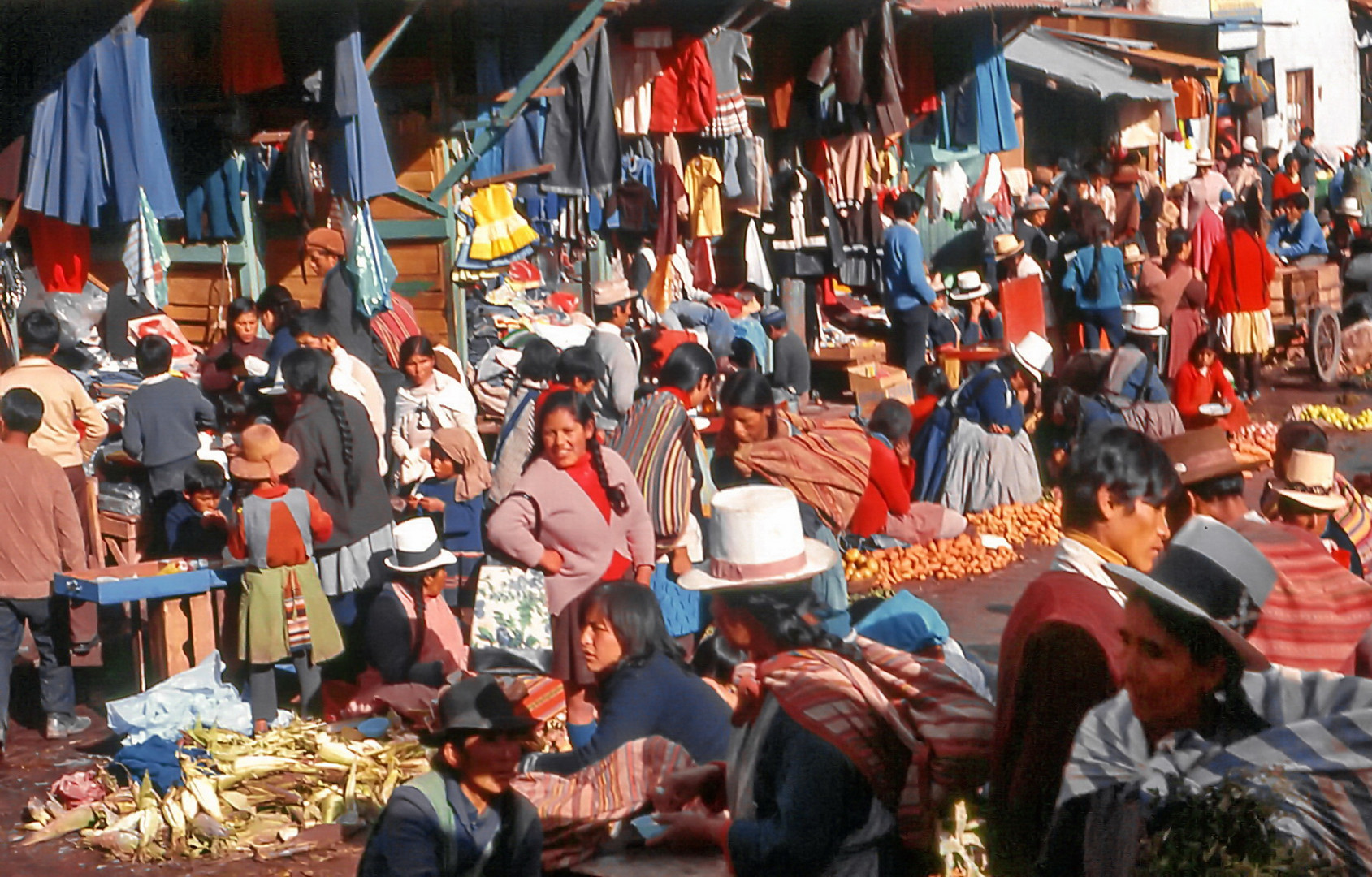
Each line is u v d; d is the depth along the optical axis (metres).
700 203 13.73
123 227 10.89
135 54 9.10
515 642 6.64
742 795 3.90
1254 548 3.18
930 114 16.89
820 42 14.65
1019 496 12.04
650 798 5.15
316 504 7.59
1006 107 16.92
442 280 11.55
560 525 6.68
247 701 7.46
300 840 6.25
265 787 6.55
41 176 9.15
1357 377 18.47
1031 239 16.39
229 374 10.05
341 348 9.46
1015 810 3.48
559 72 11.84
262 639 7.36
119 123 9.09
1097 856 3.12
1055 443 12.29
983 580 10.58
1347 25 33.66
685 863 4.74
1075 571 3.61
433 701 7.09
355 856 6.13
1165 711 3.13
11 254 10.17
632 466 7.29
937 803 3.78
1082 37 22.11
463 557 8.72
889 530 10.57
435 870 4.12
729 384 7.07
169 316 11.48
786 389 12.92
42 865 6.15
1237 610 3.13
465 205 11.72
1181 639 3.08
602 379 9.71
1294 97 32.19
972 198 17.31
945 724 3.77
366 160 10.34
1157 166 22.72
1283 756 3.02
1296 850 2.91
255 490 7.45
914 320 14.84
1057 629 3.45
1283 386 18.16
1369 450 14.62
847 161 15.27
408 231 11.52
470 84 11.74
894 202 15.31
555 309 11.98
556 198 12.60
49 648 7.61
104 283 11.00
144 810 6.41
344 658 8.05
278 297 10.45
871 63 14.77
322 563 7.82
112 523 8.90
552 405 6.69
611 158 12.12
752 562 4.00
